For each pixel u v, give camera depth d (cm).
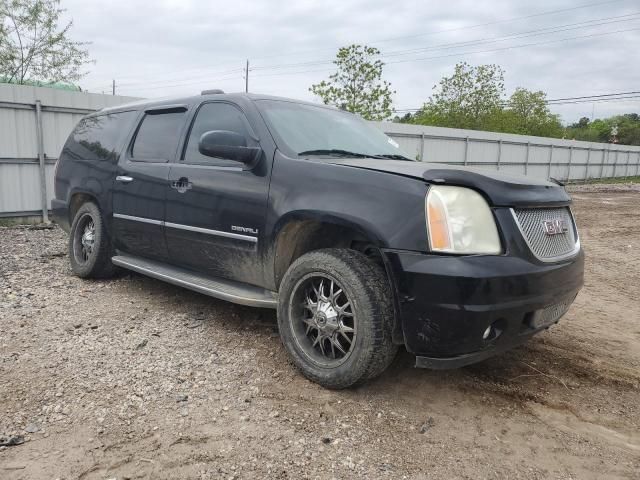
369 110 2530
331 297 320
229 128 405
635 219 1350
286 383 328
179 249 430
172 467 240
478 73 3850
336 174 325
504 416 303
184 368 343
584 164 3225
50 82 2027
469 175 296
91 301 480
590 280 679
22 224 1034
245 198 366
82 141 580
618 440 284
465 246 280
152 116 493
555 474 249
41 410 284
